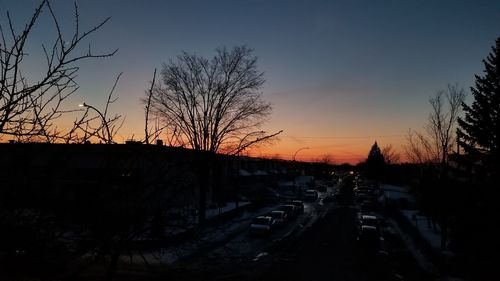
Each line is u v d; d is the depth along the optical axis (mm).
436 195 29188
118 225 3172
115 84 3633
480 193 24500
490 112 25656
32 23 3182
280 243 28859
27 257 2953
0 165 3146
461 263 22859
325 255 25156
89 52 3418
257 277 18047
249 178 59656
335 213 49750
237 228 32812
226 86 33656
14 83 3090
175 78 32719
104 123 3430
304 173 133000
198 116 28109
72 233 3168
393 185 94812
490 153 25516
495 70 25938
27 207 3055
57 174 3166
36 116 3283
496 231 22828
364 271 21359
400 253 26797
